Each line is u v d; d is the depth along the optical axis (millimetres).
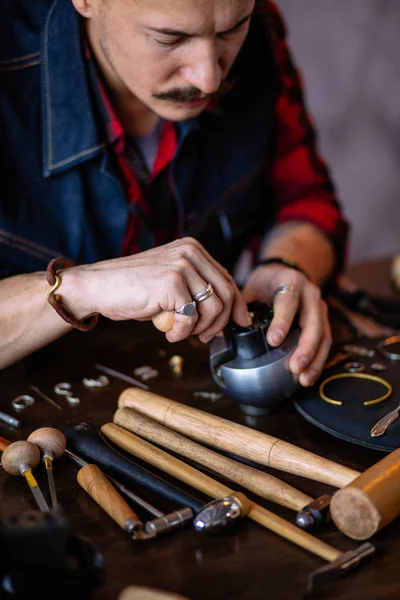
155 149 1385
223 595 678
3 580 630
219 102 1397
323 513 759
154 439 917
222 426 910
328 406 965
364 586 690
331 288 1492
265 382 953
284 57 1515
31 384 1098
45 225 1322
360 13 3100
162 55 1012
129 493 808
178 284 910
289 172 1562
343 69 3162
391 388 999
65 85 1255
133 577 699
